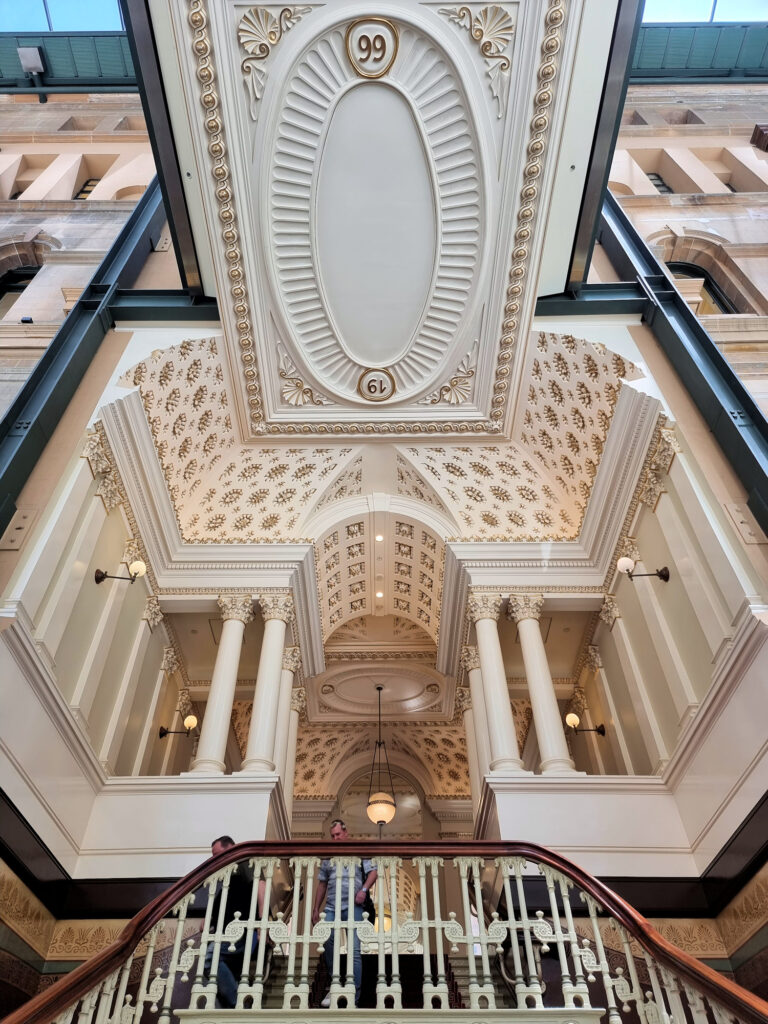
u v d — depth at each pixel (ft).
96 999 9.55
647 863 17.98
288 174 20.67
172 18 17.80
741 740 16.17
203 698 29.63
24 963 15.26
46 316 28.89
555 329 23.59
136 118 44.88
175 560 25.25
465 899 11.45
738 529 17.48
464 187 21.07
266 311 23.09
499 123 19.89
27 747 15.60
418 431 26.12
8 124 43.65
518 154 20.21
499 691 22.76
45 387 20.18
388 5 18.25
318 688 34.65
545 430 25.62
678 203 37.58
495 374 24.77
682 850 18.26
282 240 21.83
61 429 19.76
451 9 18.28
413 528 27.99
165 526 24.39
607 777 19.75
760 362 26.73
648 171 43.60
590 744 27.61
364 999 12.80
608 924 16.60
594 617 26.61
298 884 11.78
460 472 27.17
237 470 26.58
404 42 18.88
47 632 16.78
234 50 18.53
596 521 24.56
